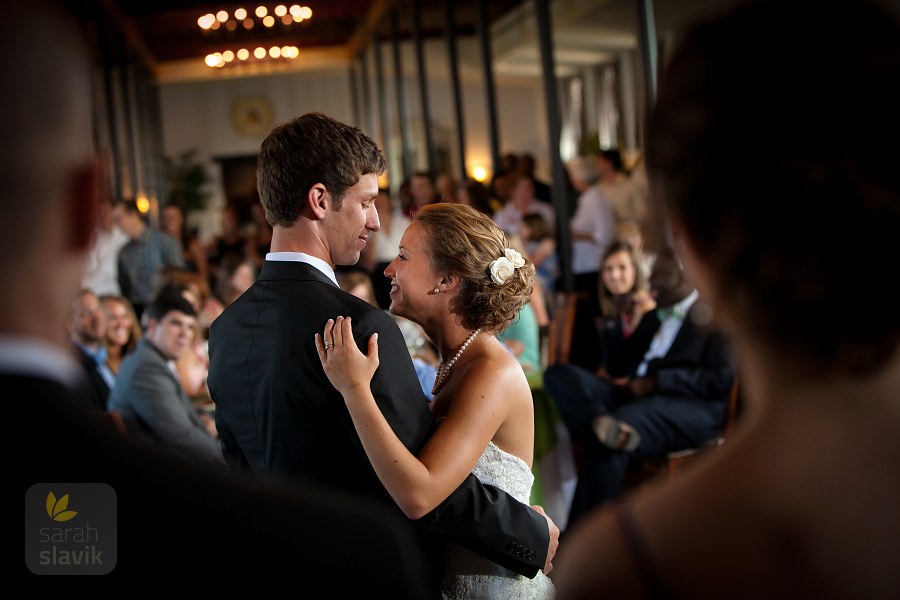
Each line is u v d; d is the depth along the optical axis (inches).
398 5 535.8
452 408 68.9
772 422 21.9
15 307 21.0
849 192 20.1
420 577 25.8
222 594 22.4
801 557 20.9
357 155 68.5
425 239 73.2
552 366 150.5
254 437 66.9
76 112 21.5
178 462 23.3
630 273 164.7
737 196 21.3
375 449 61.1
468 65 714.2
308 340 63.9
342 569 23.8
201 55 655.8
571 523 144.5
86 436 21.7
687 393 146.2
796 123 20.6
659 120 22.8
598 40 571.2
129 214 330.0
